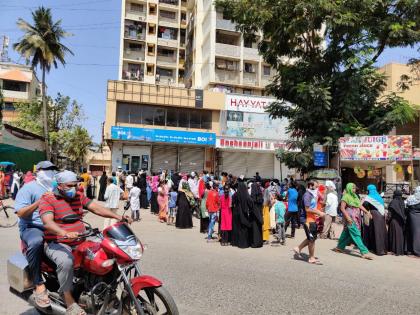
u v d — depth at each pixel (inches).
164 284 245.4
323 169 631.2
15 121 1704.0
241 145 1250.0
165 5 2018.9
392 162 646.5
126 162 1185.4
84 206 185.8
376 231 384.5
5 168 981.8
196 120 1257.4
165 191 588.4
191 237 453.7
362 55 631.8
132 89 1192.8
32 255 168.6
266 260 335.3
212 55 1558.8
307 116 654.5
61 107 1686.8
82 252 162.9
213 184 482.6
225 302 215.0
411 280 283.1
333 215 480.7
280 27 657.6
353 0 600.1
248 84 1600.6
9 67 2080.5
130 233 162.4
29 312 193.6
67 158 1716.3
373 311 209.2
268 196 443.5
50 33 1421.0
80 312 156.0
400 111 649.0
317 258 351.6
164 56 2030.0
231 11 690.2
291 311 204.4
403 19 638.5
